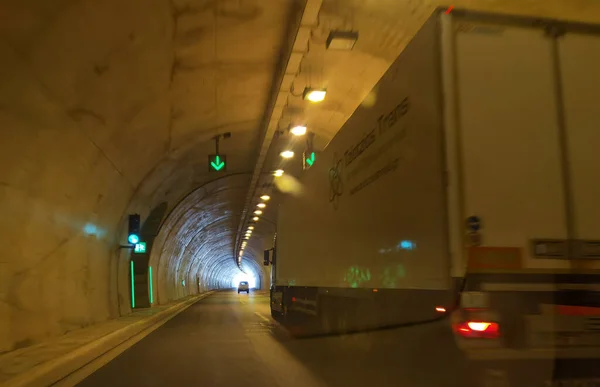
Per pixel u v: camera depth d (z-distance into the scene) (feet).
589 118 21.15
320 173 42.11
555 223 20.33
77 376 30.04
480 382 23.12
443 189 20.06
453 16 20.90
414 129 23.03
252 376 28.96
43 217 41.63
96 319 58.65
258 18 36.76
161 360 35.53
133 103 43.52
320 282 41.60
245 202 124.67
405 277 24.08
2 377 26.76
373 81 49.49
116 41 32.81
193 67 43.14
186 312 87.86
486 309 19.21
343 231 34.96
